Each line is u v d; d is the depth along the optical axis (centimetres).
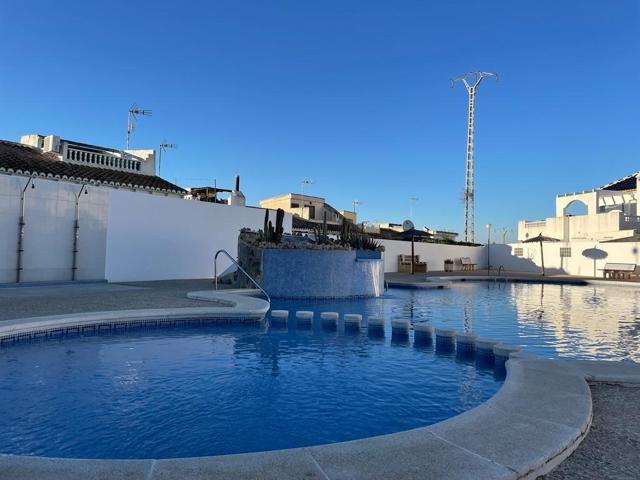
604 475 279
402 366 628
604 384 464
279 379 559
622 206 3853
